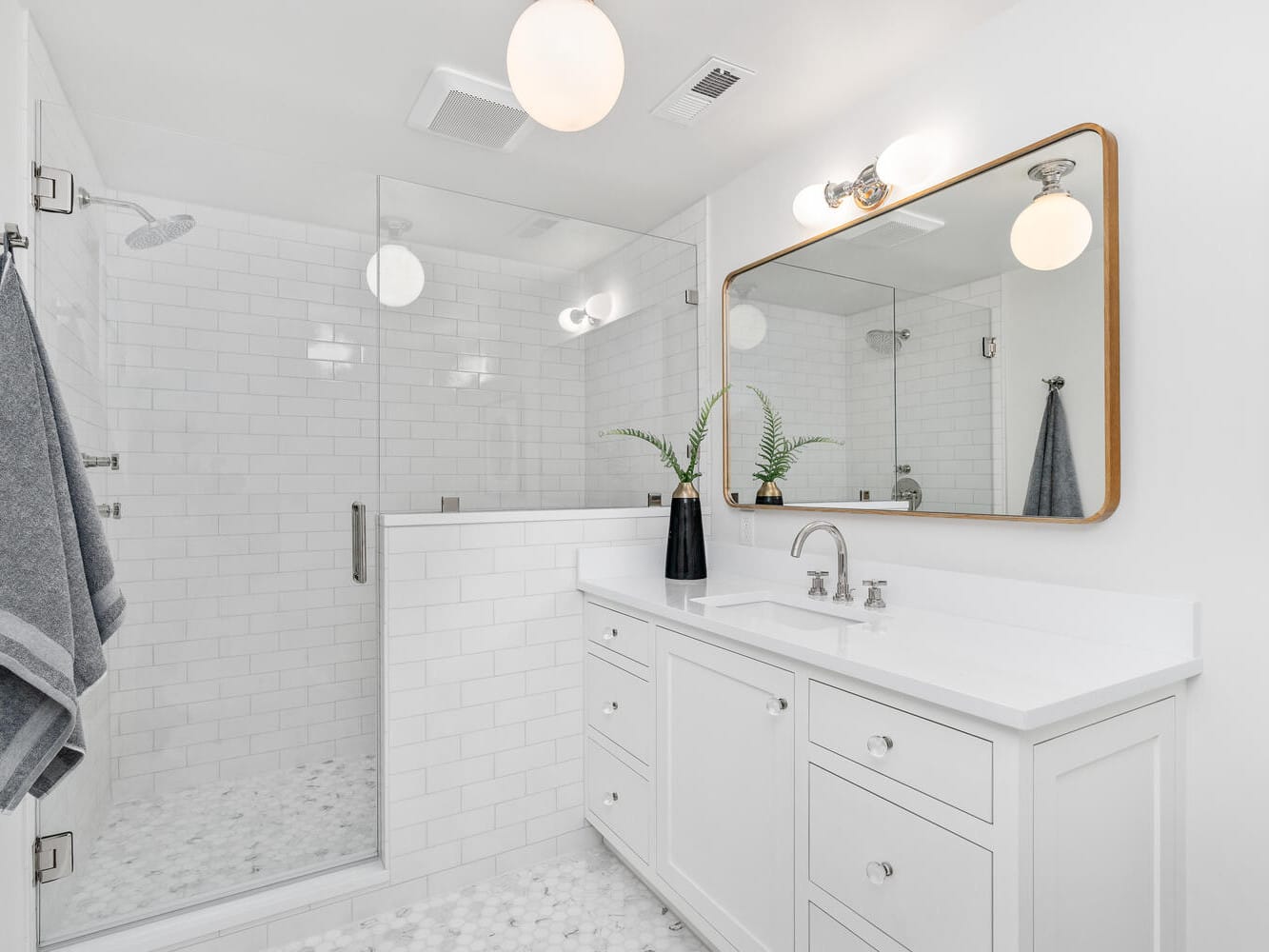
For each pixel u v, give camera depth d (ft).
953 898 3.70
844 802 4.40
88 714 6.65
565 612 7.60
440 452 7.27
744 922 5.24
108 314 6.97
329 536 8.94
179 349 7.83
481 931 6.20
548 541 7.52
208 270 8.07
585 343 8.12
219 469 8.21
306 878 6.40
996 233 5.40
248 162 6.91
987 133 5.55
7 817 5.01
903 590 6.08
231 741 8.30
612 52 4.61
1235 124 4.14
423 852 6.72
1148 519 4.55
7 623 3.63
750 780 5.23
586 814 7.59
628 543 8.04
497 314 7.61
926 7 5.35
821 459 7.06
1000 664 4.18
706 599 6.48
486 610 7.13
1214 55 4.23
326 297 8.95
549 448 7.86
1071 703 3.53
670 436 8.68
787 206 7.59
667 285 8.71
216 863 6.61
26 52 5.26
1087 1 4.88
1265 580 4.05
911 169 5.80
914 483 6.09
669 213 9.34
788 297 7.48
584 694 7.68
